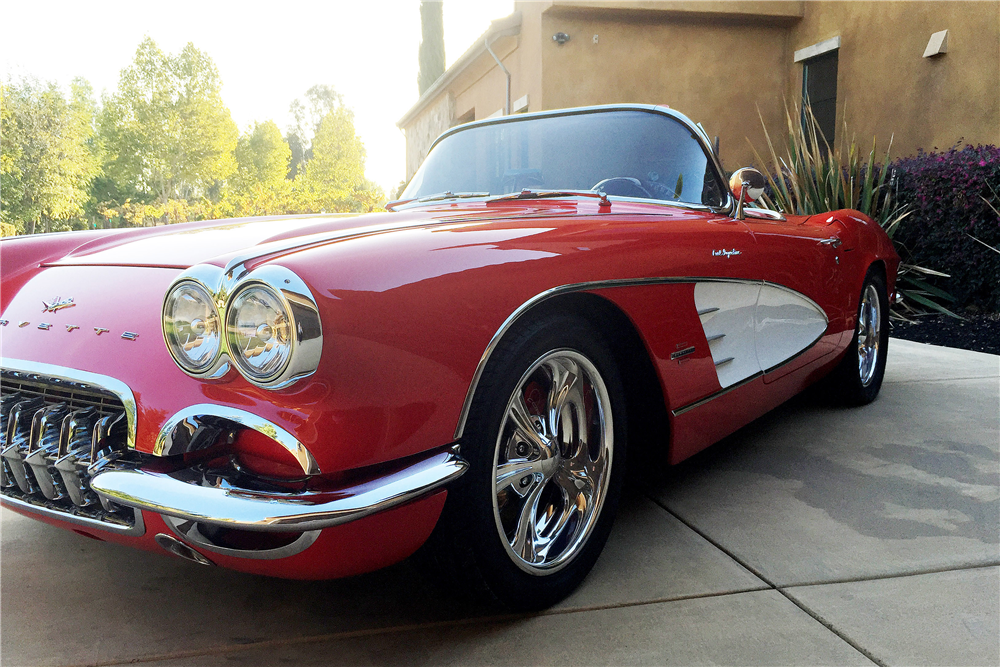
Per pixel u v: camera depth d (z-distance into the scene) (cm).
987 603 168
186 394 132
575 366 172
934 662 146
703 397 207
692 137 254
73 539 208
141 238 199
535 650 151
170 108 4334
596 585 178
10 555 197
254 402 126
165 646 153
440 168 279
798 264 263
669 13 880
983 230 570
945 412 333
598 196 230
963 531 207
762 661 146
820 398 349
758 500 231
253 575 187
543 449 165
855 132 856
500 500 159
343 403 124
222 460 133
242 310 122
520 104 930
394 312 130
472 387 141
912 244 638
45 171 3547
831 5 870
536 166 256
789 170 687
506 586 156
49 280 175
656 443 205
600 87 874
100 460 137
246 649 152
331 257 129
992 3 688
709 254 206
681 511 223
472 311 141
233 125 4550
